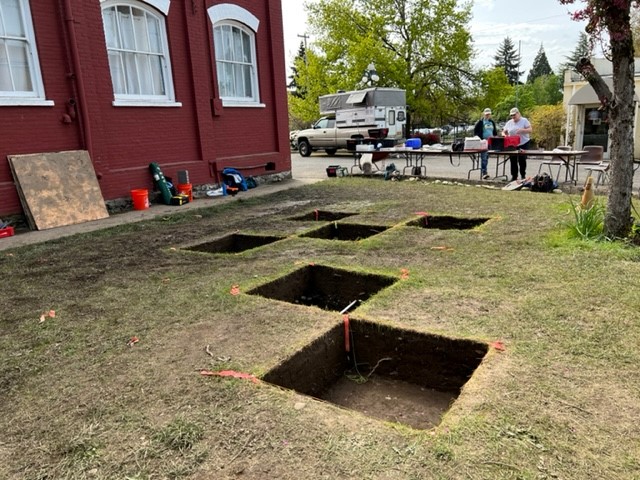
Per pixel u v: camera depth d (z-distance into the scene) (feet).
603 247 13.89
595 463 5.62
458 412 6.60
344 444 6.08
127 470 5.86
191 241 18.22
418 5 75.10
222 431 6.47
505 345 8.39
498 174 38.83
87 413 7.09
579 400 6.80
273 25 35.29
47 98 22.48
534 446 5.91
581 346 8.31
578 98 54.85
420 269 13.00
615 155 14.23
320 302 13.69
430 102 80.43
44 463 6.08
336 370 9.62
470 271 12.65
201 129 30.22
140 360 8.64
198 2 29.22
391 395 8.99
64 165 22.90
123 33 25.76
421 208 22.53
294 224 20.47
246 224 21.02
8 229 20.13
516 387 7.12
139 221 22.70
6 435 6.69
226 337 9.32
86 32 23.53
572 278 11.70
